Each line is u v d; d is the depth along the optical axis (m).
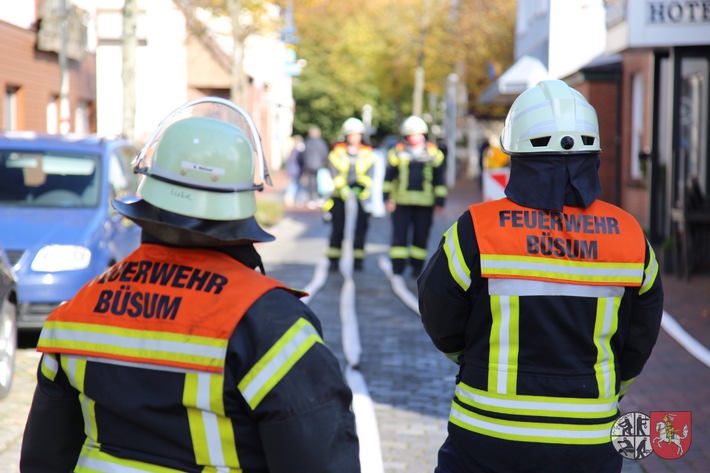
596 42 23.94
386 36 49.94
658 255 15.86
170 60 31.58
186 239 2.58
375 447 6.41
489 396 3.37
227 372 2.46
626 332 3.50
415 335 10.45
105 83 28.91
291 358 2.44
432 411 7.47
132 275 2.63
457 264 3.42
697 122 18.88
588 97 23.58
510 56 43.59
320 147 32.34
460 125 54.97
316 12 54.97
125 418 2.55
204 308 2.51
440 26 44.81
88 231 9.83
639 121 22.28
